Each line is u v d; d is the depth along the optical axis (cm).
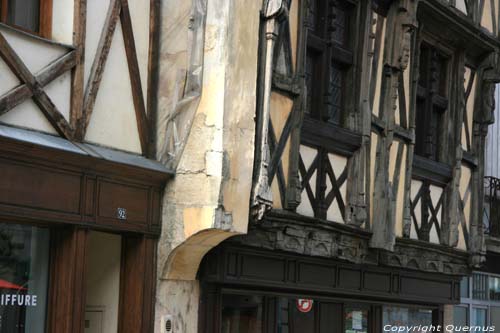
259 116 958
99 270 941
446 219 1448
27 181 779
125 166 866
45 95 802
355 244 1190
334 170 1170
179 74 916
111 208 863
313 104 1152
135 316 908
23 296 821
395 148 1294
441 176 1440
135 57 906
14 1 808
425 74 1430
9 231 809
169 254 915
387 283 1281
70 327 826
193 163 905
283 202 1047
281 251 1049
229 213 901
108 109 877
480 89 1541
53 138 812
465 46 1489
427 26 1390
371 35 1226
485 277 1817
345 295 1234
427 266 1369
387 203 1224
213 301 993
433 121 1456
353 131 1195
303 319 1168
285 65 1043
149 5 930
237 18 915
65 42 835
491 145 1812
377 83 1257
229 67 902
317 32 1158
